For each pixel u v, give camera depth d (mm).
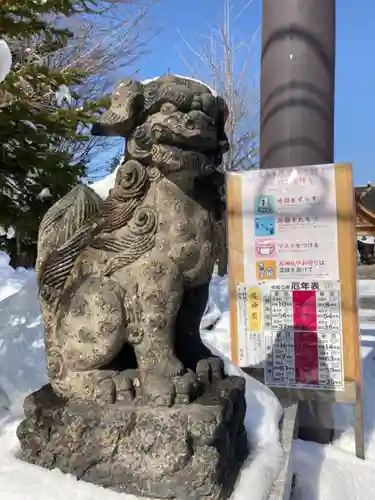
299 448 2396
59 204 1807
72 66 6098
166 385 1604
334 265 2594
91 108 5234
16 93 4793
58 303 1770
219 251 1826
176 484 1455
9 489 1465
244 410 1868
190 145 1662
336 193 2598
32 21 4930
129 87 1692
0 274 4008
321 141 2967
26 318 2920
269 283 2695
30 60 5391
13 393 2410
